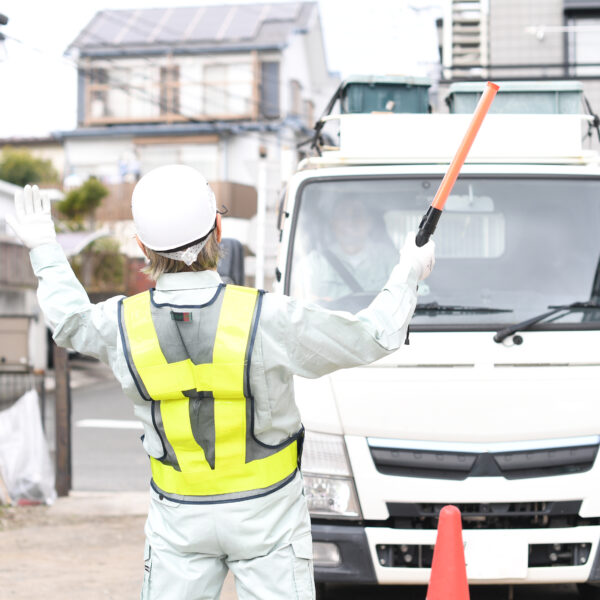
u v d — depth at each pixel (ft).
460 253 16.71
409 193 17.19
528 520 14.69
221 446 8.68
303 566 8.98
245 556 8.81
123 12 124.88
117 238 104.78
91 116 120.06
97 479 37.50
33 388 35.06
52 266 9.32
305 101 129.59
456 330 15.61
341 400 14.92
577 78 33.55
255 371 8.57
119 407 63.52
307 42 128.26
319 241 16.96
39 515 28.89
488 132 17.63
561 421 14.65
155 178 8.85
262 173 23.34
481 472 14.49
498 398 14.71
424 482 14.51
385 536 14.61
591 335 15.61
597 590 17.38
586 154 17.70
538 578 14.56
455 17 42.86
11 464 30.53
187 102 118.21
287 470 8.97
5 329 80.89
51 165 124.06
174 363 8.64
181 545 8.85
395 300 8.71
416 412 14.69
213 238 9.01
